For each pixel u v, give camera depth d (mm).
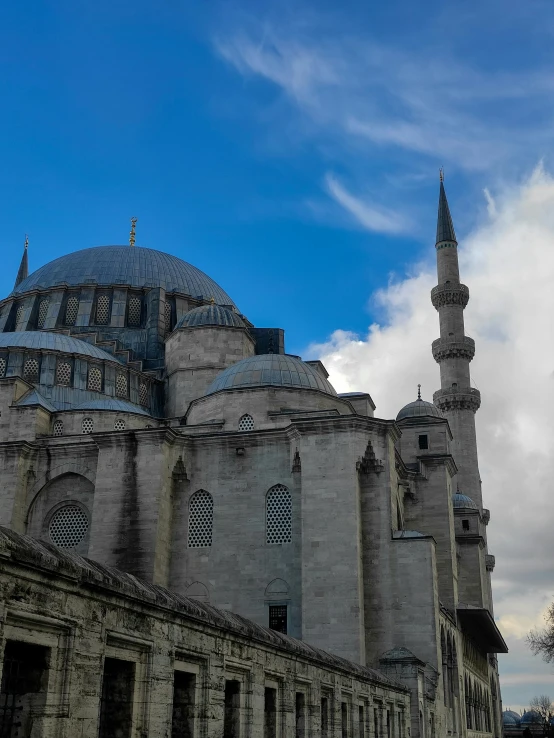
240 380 55781
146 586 14633
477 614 57625
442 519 57500
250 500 47781
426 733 37062
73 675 11844
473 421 95438
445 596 55938
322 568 43750
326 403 55156
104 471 48406
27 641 11117
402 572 44188
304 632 42844
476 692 70438
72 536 49969
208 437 49312
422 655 42531
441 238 101375
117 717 13547
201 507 48625
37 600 11203
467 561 79500
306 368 57438
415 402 68312
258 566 46375
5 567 10570
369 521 45438
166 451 48438
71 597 11969
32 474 51406
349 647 42000
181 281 78875
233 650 17328
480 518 87312
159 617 14375
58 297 74250
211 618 16250
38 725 11258
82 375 61906
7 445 51094
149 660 13992
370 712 27484
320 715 22297
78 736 11852
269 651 19250
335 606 42875
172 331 69875
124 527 46906
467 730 61125
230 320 67250
